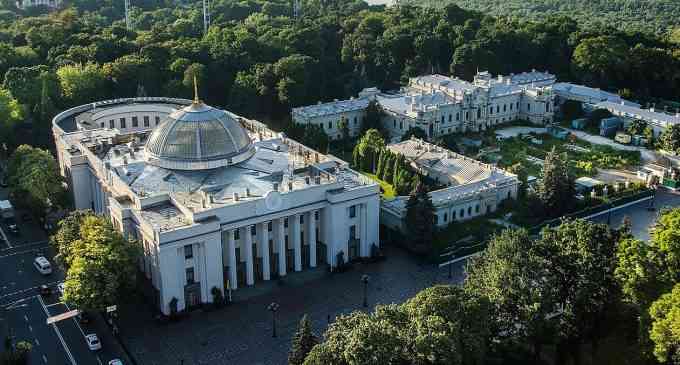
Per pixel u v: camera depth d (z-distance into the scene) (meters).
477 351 119.69
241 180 182.88
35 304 170.75
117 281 156.00
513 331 135.50
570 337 143.25
